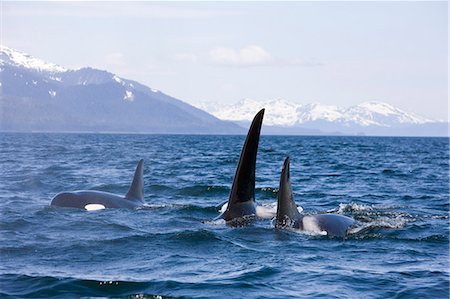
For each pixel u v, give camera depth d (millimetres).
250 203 29641
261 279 20922
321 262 23297
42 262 22219
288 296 19344
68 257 22969
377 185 55594
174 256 23500
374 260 23812
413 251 25438
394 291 20062
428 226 30875
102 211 32188
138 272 21297
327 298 19266
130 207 33625
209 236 26328
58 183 49250
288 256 23969
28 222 28953
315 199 43812
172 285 19969
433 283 20875
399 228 29906
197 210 33719
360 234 28125
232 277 21000
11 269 21188
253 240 26141
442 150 170500
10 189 44375
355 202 42188
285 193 27906
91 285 19781
